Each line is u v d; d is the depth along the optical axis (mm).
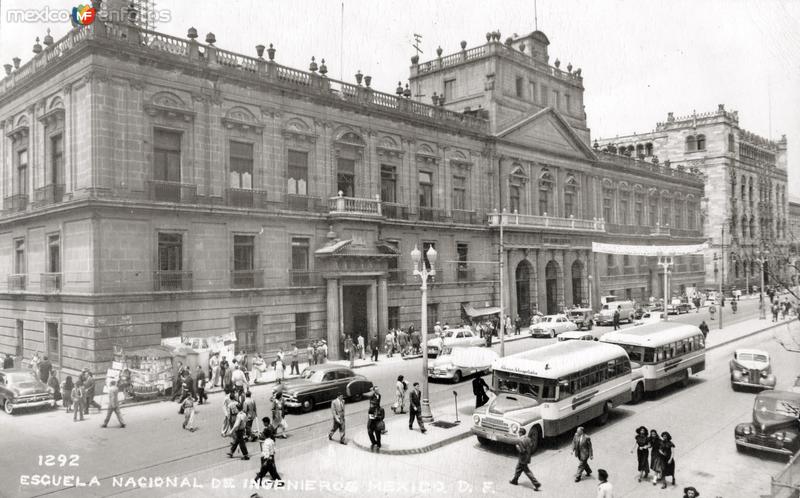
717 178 76750
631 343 24922
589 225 56469
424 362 20953
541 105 52969
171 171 29125
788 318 51250
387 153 39469
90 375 22953
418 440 18547
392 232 39281
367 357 35406
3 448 18156
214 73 30281
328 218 35094
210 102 30328
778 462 16766
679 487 15117
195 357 26750
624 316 50969
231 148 31359
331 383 23656
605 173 61312
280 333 32688
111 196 26562
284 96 33531
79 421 21406
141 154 27750
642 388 24438
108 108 26703
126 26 27438
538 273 50500
